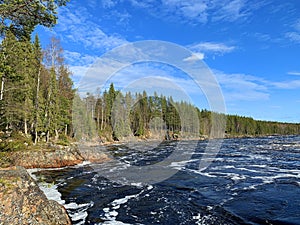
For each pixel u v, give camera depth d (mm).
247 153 24969
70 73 23641
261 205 8266
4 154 14586
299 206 8133
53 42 22641
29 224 5219
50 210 5969
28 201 5586
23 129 24281
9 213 5098
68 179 12211
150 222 6824
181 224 6699
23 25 7977
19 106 19359
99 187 10617
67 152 16672
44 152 15891
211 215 7375
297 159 20141
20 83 18125
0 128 19969
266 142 44906
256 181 11797
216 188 10453
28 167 14648
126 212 7613
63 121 23250
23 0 7113
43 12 7453
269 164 17328
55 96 22859
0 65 9914
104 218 7109
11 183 5621
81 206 8188
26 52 19172
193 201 8711
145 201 8695
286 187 10586
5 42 10094
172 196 9289
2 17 7520
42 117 22406
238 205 8273
